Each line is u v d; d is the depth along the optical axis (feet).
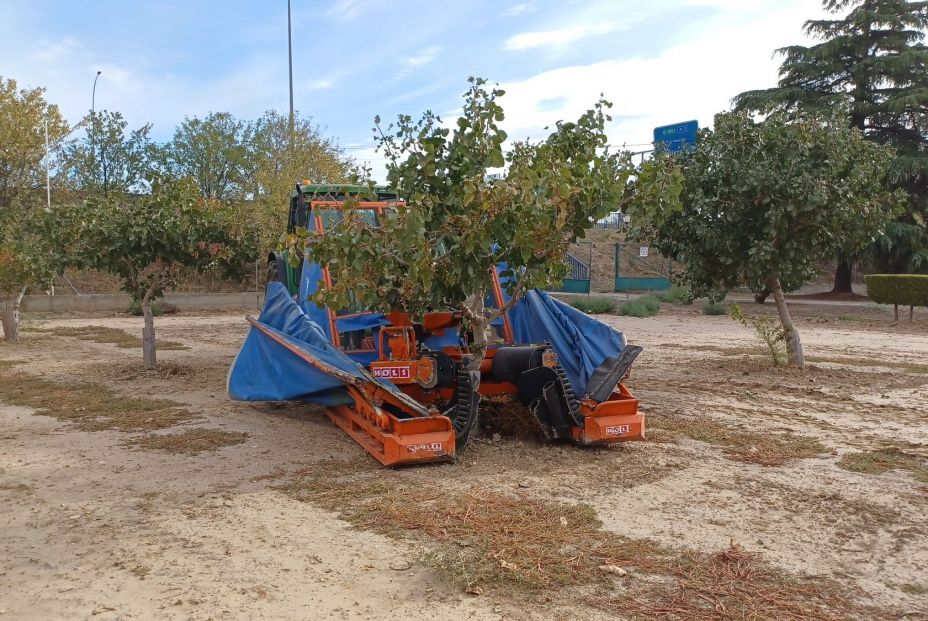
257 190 97.14
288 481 20.45
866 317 74.13
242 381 26.40
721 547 15.81
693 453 23.39
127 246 37.81
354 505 18.40
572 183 20.57
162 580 14.17
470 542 15.96
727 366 41.81
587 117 23.72
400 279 21.61
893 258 100.68
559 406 23.75
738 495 19.29
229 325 71.87
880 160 38.86
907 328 64.59
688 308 87.40
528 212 19.75
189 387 35.96
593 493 19.35
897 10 103.40
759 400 32.22
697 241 38.42
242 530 16.78
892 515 17.83
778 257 37.24
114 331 64.75
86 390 35.22
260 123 106.42
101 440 25.25
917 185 100.12
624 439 23.76
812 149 36.65
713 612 13.01
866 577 14.46
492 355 25.91
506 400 26.84
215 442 24.71
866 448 24.07
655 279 110.11
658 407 30.63
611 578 14.30
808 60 105.81
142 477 20.93
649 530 16.76
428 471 21.26
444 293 21.71
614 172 22.68
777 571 14.67
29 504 18.61
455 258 20.56
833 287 113.91
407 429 21.38
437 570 14.49
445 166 21.74
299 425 27.30
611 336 27.04
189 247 38.96
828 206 35.83
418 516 17.48
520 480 20.40
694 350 49.85
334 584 14.01
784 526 17.11
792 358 40.70
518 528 16.70
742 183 35.63
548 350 24.56
